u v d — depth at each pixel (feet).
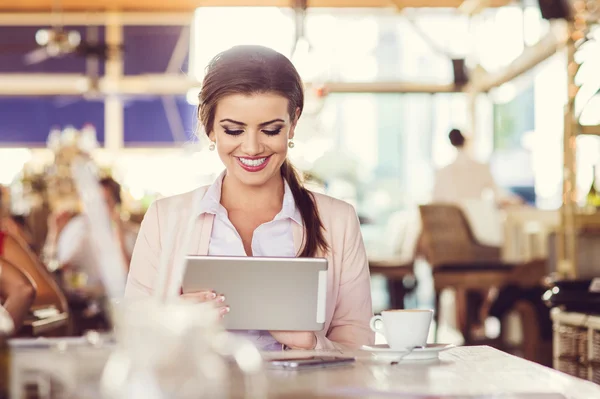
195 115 8.39
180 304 4.18
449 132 26.84
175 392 4.06
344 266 7.95
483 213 21.76
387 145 51.26
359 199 50.21
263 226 7.78
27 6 36.58
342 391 4.44
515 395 4.38
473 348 6.29
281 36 36.83
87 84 36.50
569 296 10.63
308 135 29.37
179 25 37.86
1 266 9.66
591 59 14.73
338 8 35.45
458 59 33.19
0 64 37.86
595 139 15.70
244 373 4.95
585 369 9.76
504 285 20.13
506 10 30.45
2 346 5.16
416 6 32.58
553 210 20.45
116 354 4.22
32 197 29.04
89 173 4.51
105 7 36.73
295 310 5.98
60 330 11.74
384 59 44.68
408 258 25.93
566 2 14.82
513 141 33.14
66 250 19.12
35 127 39.01
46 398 4.12
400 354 5.60
